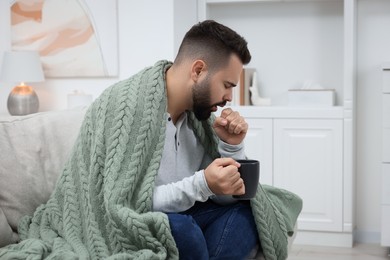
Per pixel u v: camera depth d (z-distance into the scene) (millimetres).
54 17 4129
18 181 1668
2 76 4031
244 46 1582
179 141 1667
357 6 3781
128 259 1352
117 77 4047
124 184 1442
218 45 1556
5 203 1646
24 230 1618
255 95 3893
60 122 1822
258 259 1620
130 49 3986
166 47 3904
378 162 3822
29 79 3961
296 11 3959
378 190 3832
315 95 3742
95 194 1509
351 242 3652
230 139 1655
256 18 4031
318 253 3498
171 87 1607
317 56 3936
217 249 1493
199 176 1446
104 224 1489
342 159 3600
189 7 3951
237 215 1553
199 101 1586
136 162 1474
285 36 3988
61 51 4133
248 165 1472
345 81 3576
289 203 1791
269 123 3688
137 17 3953
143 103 1536
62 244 1486
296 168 3664
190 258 1409
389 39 3762
